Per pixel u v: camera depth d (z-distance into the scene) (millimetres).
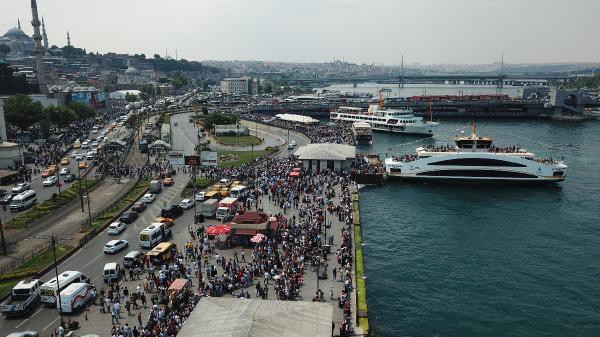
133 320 54438
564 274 78812
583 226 102000
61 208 100500
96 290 62219
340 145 152625
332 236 81000
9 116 178250
